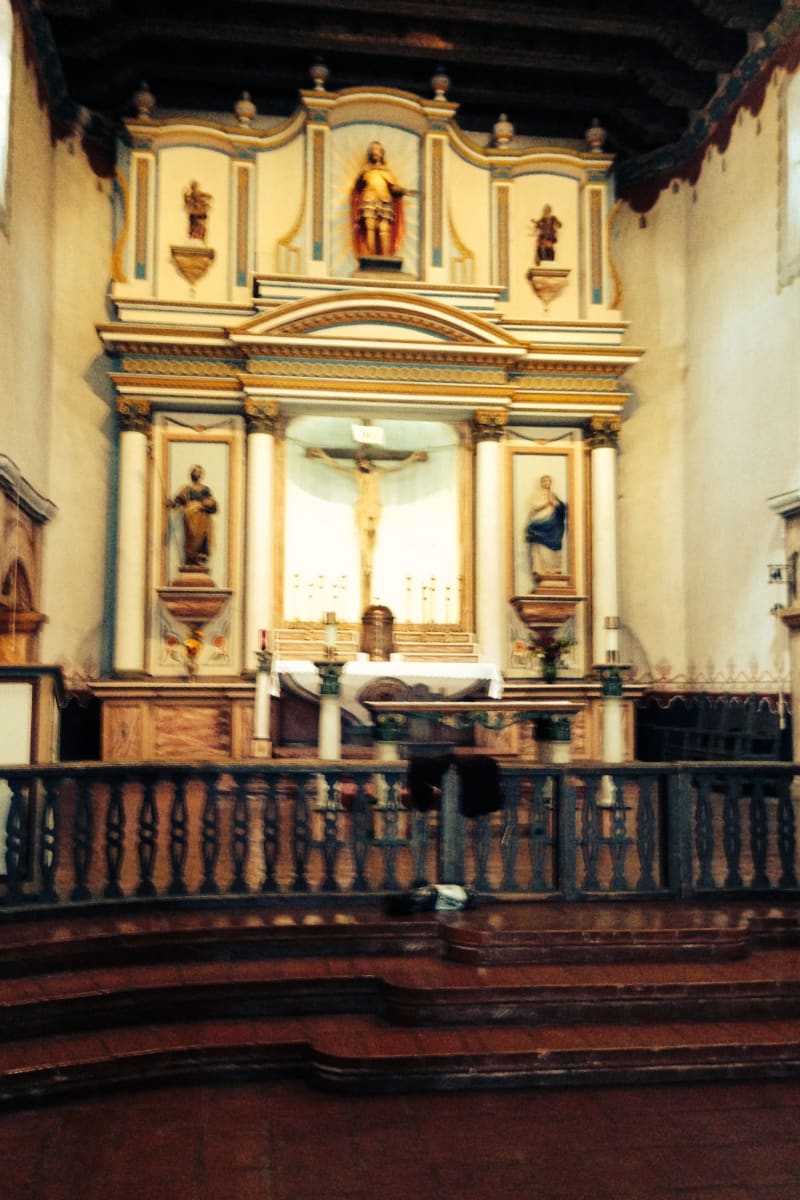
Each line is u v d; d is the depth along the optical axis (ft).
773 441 38.70
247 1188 12.82
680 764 21.99
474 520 44.91
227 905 20.21
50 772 19.52
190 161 44.24
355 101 44.27
